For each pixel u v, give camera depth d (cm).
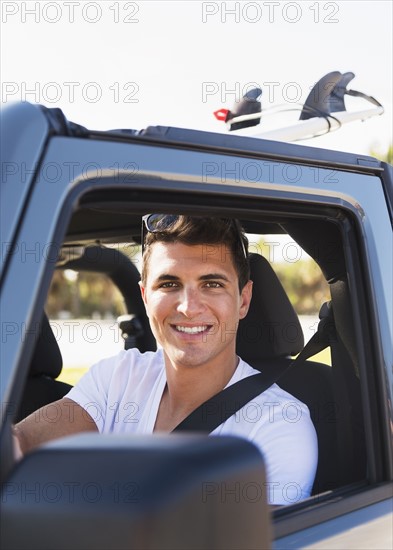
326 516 155
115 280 353
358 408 187
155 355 229
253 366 244
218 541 99
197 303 202
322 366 216
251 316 247
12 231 124
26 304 122
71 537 97
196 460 98
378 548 157
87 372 234
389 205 187
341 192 177
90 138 136
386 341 177
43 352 300
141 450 99
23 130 129
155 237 206
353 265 179
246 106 211
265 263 248
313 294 2008
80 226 256
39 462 101
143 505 94
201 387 207
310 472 197
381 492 169
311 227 190
